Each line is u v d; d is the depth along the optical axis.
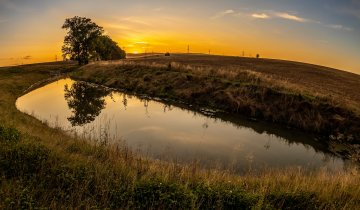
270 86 30.03
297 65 80.31
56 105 30.52
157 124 22.84
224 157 16.25
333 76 61.38
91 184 8.03
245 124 24.62
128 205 7.09
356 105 26.92
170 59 90.06
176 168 10.32
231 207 7.68
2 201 6.42
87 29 95.56
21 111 23.95
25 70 73.56
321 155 18.28
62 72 80.62
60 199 7.06
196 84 35.38
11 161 8.46
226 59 90.94
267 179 9.85
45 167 8.44
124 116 25.50
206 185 8.31
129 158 11.15
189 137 19.72
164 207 7.29
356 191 9.12
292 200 8.31
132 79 45.28
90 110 28.08
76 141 13.26
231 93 30.33
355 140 21.06
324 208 8.12
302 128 23.75
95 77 55.81
